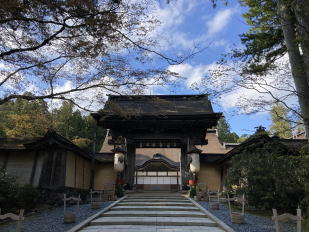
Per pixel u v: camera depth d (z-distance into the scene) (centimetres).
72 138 2922
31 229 795
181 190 1655
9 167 1448
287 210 1070
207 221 906
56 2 588
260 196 1103
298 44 824
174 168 2377
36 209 1162
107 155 2019
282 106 728
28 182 1401
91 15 623
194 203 1253
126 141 1770
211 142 2762
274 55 1021
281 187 1038
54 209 1201
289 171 1042
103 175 1922
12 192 1109
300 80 792
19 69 705
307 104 764
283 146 1305
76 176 1597
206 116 1648
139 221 892
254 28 1055
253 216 1058
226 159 1673
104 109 798
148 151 2731
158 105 845
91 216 961
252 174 1130
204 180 1872
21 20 638
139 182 2375
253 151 1362
